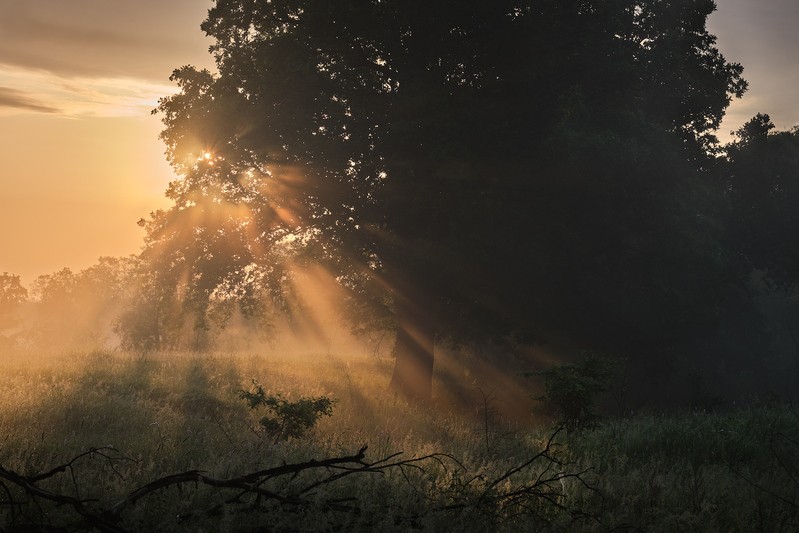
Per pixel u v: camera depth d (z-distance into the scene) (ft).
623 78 76.33
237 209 79.66
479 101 71.15
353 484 19.48
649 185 71.82
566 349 90.38
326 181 76.69
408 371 79.36
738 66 92.58
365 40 76.07
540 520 18.95
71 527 15.89
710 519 21.76
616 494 23.35
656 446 39.09
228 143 76.13
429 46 75.72
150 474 21.08
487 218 68.08
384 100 76.07
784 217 101.60
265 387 59.00
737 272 103.30
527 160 69.92
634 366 93.45
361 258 79.36
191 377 56.70
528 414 76.74
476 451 34.06
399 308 80.53
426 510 17.80
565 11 74.90
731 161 105.50
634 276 80.43
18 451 24.90
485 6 71.92
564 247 74.38
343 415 51.93
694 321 89.25
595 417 44.01
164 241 80.64
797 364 135.33
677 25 86.58
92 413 37.11
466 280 74.79
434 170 69.72
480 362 111.14
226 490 17.87
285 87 74.02
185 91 81.15
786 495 26.14
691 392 107.55
